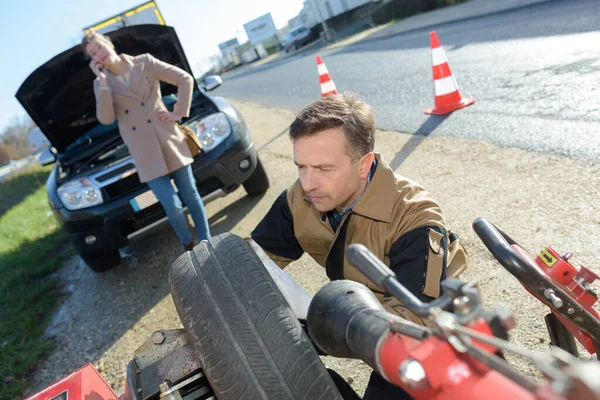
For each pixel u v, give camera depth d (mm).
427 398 778
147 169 3768
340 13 29906
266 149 7301
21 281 5660
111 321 4098
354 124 1513
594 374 630
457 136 5023
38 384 3523
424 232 1513
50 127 5039
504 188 3658
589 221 2924
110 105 3600
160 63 3766
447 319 771
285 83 14969
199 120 4637
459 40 10180
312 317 1184
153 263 4922
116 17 6828
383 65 10914
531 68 6457
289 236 1903
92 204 4328
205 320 1307
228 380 1233
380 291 1649
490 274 2793
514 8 11430
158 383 1490
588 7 8586
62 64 4504
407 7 20344
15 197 15891
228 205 5531
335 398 1215
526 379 686
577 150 3836
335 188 1554
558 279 1462
